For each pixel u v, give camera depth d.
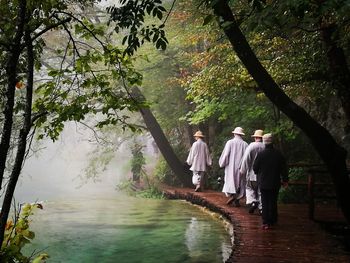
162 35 4.84
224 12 6.53
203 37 12.23
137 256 8.07
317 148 8.08
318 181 13.68
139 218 12.90
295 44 10.00
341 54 8.41
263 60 10.82
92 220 12.62
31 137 4.07
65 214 14.01
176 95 19.97
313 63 9.91
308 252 6.97
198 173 16.62
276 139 16.39
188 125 21.36
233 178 12.18
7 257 4.64
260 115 15.09
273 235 8.27
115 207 15.92
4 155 3.51
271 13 4.69
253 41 10.14
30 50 3.84
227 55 10.90
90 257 8.07
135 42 4.79
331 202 13.07
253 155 10.48
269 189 8.73
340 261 6.44
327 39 8.12
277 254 6.84
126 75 4.94
